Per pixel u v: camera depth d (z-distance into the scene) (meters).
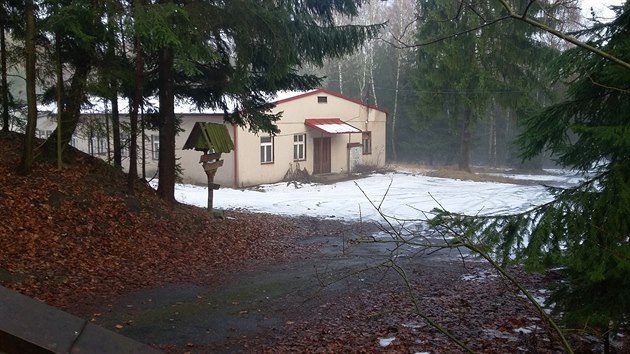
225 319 7.46
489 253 5.18
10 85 15.41
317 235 15.20
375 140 38.56
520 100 29.78
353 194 25.22
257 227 15.20
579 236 4.63
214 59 11.33
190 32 10.95
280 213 19.25
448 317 7.60
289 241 14.05
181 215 13.62
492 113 43.50
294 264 11.31
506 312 7.75
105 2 10.34
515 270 10.80
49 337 1.73
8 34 13.45
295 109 32.16
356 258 11.98
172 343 6.42
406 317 7.67
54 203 11.09
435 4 25.69
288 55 12.80
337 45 13.71
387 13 34.31
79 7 9.91
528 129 5.94
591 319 4.61
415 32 31.62
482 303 8.36
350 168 36.12
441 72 32.59
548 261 4.71
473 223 5.15
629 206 4.45
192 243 12.05
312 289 9.23
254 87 14.80
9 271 8.08
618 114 5.31
